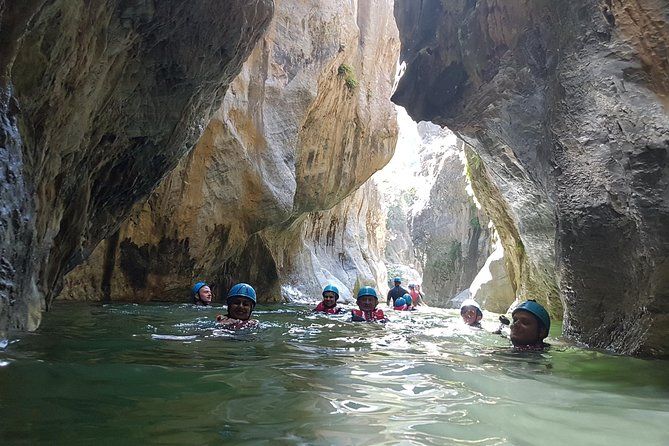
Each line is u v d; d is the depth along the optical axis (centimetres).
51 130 435
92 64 463
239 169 1096
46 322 499
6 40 339
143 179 682
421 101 749
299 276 1505
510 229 1109
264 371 296
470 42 661
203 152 1043
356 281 1838
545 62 551
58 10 377
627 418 221
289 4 1259
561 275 523
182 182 1026
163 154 680
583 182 471
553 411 229
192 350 372
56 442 164
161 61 568
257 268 1285
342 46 1362
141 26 509
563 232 498
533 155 585
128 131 590
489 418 212
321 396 239
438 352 417
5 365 271
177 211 1029
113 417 193
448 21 705
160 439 171
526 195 705
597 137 454
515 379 307
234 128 1097
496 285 1675
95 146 550
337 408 220
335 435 183
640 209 404
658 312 397
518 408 231
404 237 4272
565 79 495
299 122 1250
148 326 530
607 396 267
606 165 443
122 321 567
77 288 934
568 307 525
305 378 281
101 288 971
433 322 782
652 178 404
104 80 502
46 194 466
